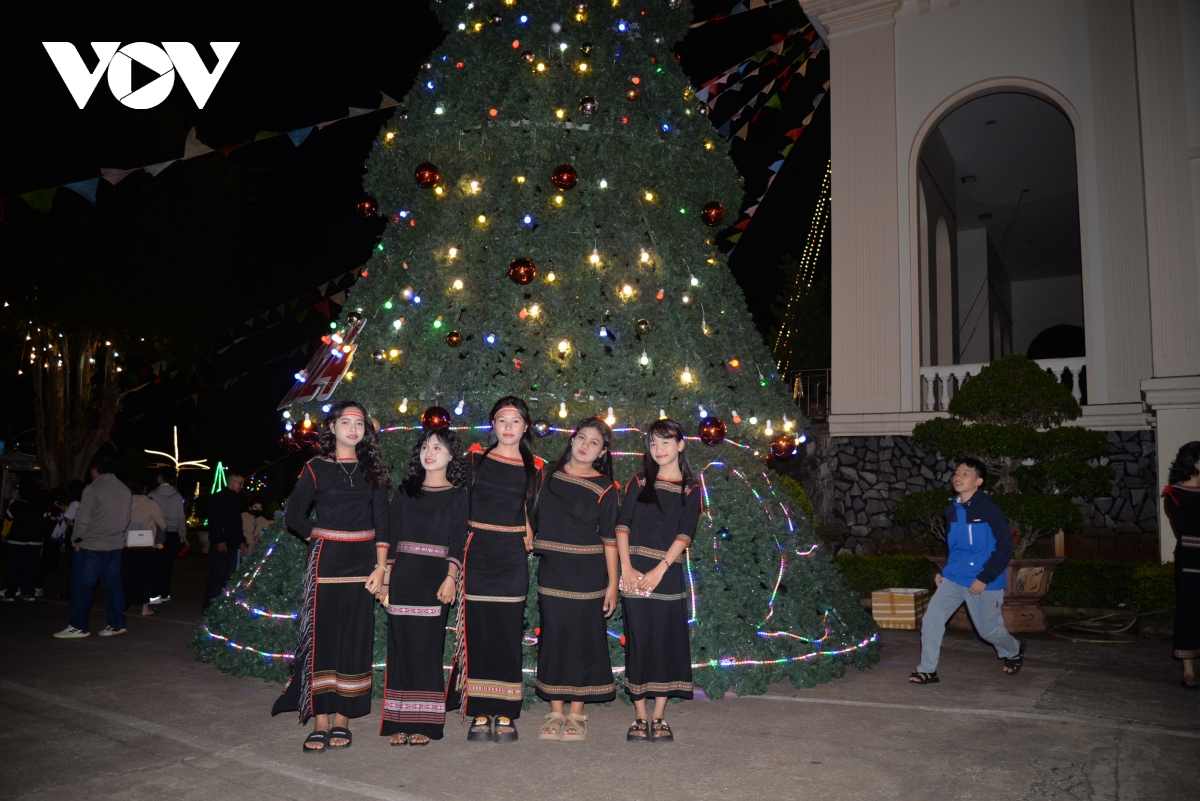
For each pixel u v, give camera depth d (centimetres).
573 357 604
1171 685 584
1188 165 896
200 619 910
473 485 457
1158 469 875
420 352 622
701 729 472
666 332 620
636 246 635
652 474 471
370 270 706
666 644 452
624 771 397
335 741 432
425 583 446
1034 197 1620
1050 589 924
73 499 1306
